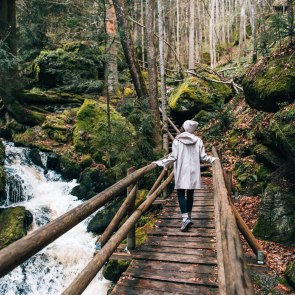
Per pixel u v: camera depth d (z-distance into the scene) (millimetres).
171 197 7539
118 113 12000
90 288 6094
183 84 16188
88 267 2852
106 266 5945
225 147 10422
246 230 3791
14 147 12094
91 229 8148
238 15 32969
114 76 14977
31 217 8219
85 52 11102
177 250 4508
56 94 14344
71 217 2396
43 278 6629
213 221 5680
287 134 5609
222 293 2582
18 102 13648
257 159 8086
